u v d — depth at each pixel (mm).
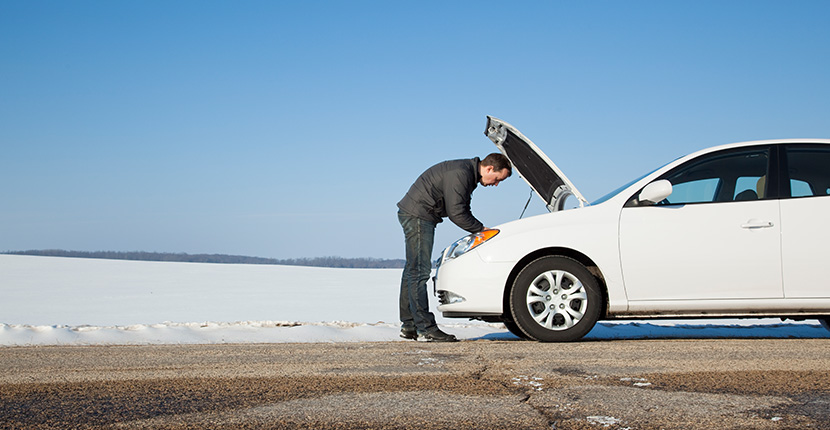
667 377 2941
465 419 2189
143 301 13883
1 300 14242
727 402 2408
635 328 5434
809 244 4340
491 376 3014
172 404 2484
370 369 3277
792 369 3127
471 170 4891
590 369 3188
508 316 4707
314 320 9930
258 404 2469
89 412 2363
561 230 4523
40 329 5246
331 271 29250
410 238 5055
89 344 4809
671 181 4566
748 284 4371
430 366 3355
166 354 3971
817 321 6312
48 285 18953
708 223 4430
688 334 5055
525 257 4586
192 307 12406
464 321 8109
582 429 2051
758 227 4383
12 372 3289
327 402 2482
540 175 5258
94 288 17922
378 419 2207
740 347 3984
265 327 5621
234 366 3438
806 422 2113
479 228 4832
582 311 4457
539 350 3975
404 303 5207
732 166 4559
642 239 4457
